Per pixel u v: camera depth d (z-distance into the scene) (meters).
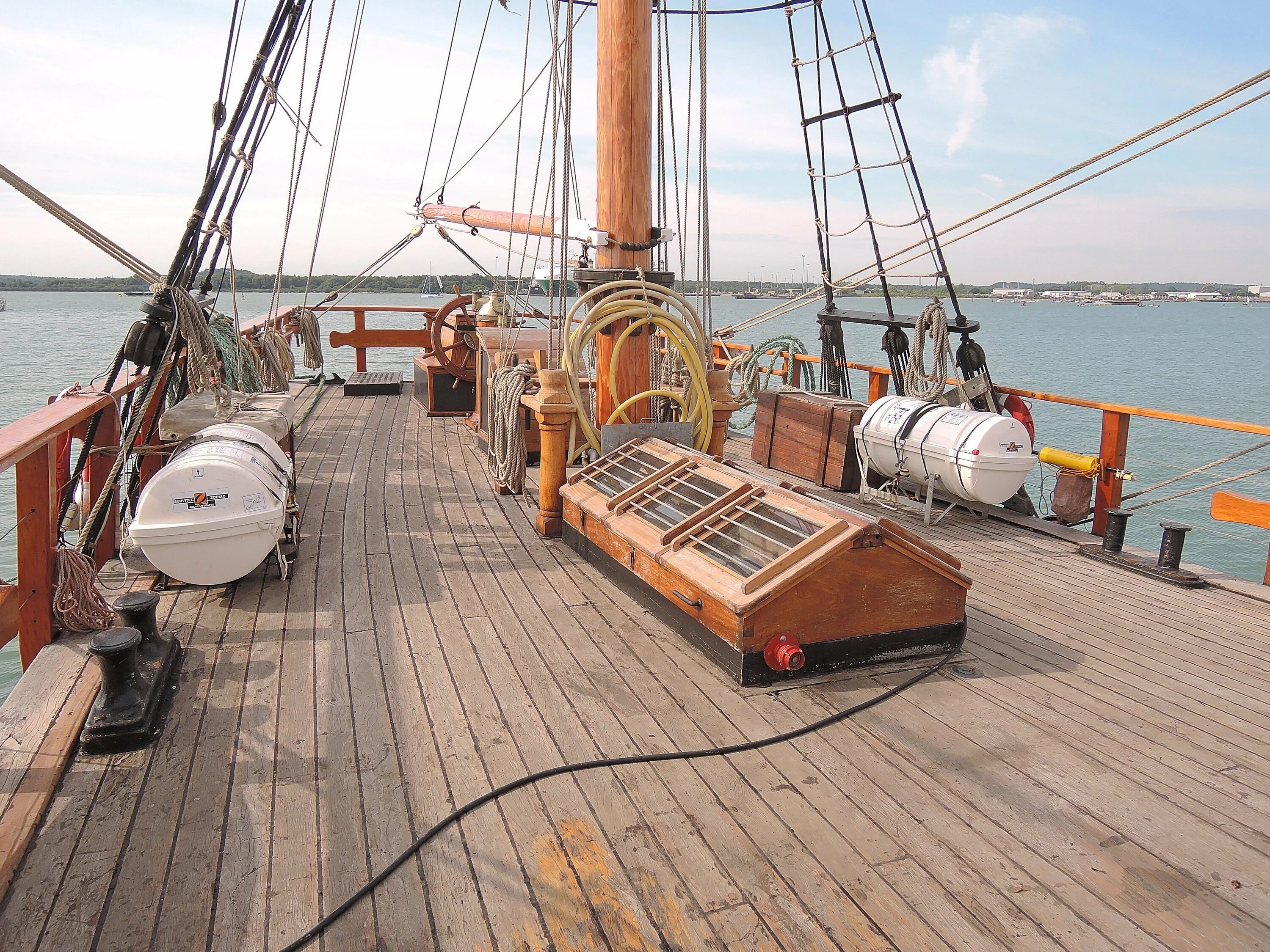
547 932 1.96
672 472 4.34
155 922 1.98
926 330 6.39
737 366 9.05
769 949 1.92
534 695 3.11
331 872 2.15
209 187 4.27
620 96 4.78
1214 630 3.91
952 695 3.19
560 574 4.41
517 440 5.77
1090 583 4.58
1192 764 2.74
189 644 3.50
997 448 5.34
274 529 3.95
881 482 6.63
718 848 2.26
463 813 2.39
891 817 2.42
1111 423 5.34
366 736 2.81
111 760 2.64
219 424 4.59
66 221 3.66
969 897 2.10
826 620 3.28
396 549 4.77
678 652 3.49
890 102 6.60
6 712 2.84
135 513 4.33
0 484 10.07
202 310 4.48
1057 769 2.69
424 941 1.93
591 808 2.43
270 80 5.07
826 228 7.68
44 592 3.33
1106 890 2.13
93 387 4.04
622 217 4.91
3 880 2.07
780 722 2.95
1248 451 4.54
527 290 7.82
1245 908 2.08
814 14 7.24
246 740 2.77
